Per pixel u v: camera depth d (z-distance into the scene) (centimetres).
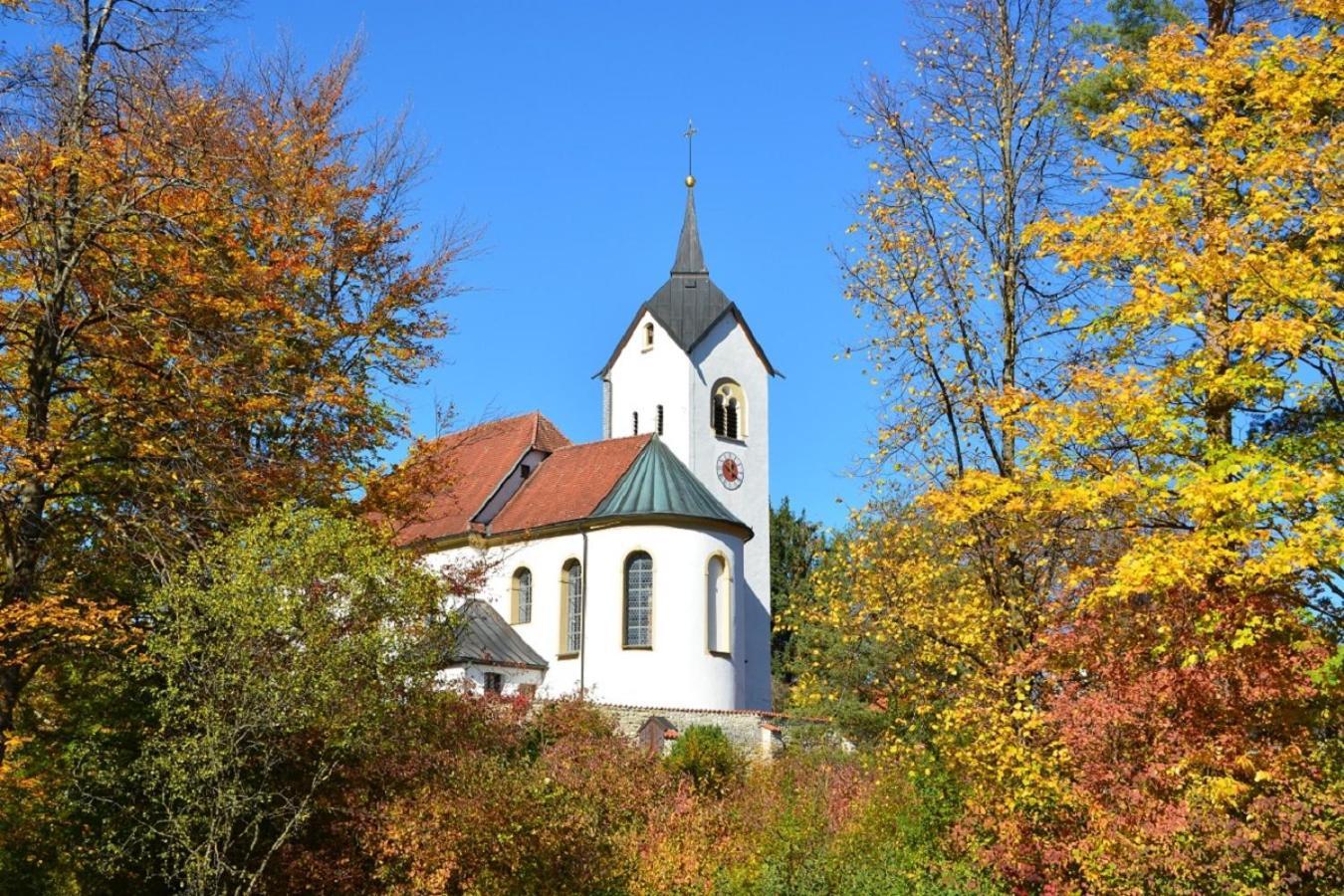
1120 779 1330
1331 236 1223
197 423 1869
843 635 1955
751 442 6003
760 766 3092
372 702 1639
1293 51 1312
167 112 1988
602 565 4741
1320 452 1238
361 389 2166
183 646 1552
